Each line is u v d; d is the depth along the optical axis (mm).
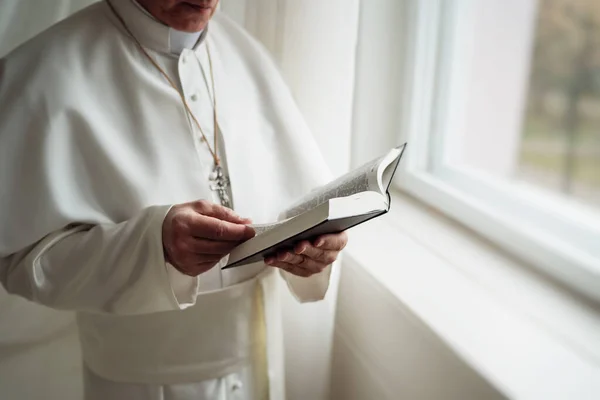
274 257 791
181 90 935
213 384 963
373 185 736
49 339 1408
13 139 840
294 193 1039
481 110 1481
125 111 904
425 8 1405
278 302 1059
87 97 877
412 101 1462
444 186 1422
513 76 1448
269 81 1059
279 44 1185
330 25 1104
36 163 838
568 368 841
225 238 772
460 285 1089
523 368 837
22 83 858
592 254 1050
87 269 838
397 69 1456
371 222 1401
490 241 1254
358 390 1296
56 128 846
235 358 968
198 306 926
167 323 922
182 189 912
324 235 778
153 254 801
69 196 857
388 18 1411
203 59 971
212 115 957
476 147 1494
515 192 1276
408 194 1536
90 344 964
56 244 864
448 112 1466
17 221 844
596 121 1222
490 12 1439
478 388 848
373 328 1177
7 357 1375
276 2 1174
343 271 1290
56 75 860
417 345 1004
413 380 1036
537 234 1135
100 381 964
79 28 910
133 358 934
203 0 874
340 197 708
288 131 1046
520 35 1427
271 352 1025
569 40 1272
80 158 872
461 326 951
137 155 894
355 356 1287
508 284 1081
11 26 1245
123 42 917
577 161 1256
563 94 1292
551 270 1083
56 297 854
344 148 1179
